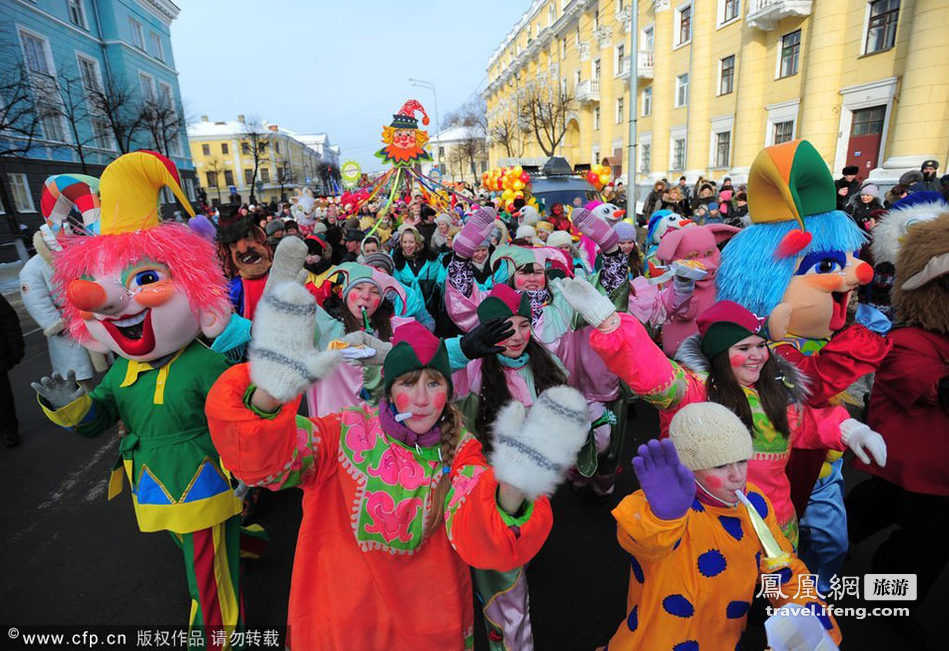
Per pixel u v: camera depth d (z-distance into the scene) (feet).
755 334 6.70
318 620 6.06
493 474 4.58
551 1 124.36
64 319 7.63
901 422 7.76
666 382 6.57
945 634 8.22
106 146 77.46
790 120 55.88
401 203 44.52
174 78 100.58
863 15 46.21
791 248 8.20
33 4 64.95
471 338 7.03
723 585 5.79
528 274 12.02
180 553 10.98
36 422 17.80
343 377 9.81
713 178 68.28
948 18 37.86
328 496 5.92
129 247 6.92
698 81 68.44
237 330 9.99
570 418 4.06
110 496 7.85
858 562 9.96
